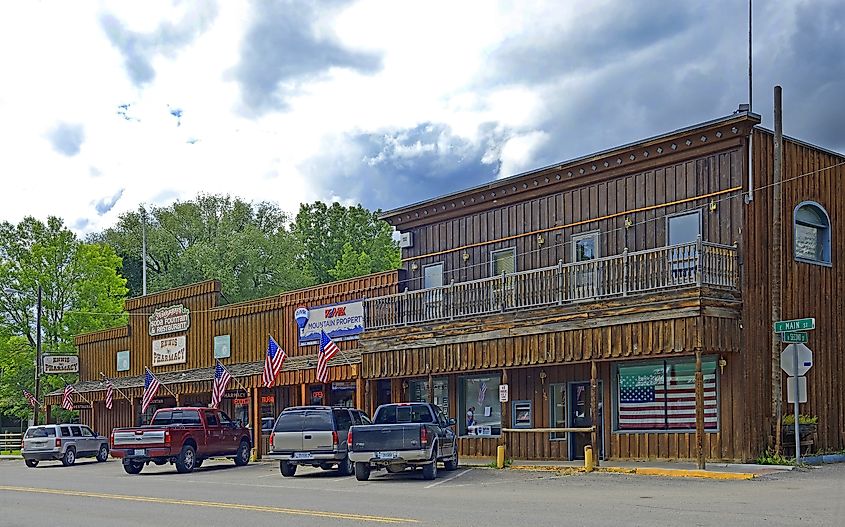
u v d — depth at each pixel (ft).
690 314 71.05
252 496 61.26
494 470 79.97
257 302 126.72
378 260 253.85
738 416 73.05
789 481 62.03
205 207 271.49
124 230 262.67
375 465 79.46
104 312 178.50
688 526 41.04
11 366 173.88
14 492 70.33
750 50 77.51
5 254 177.58
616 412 82.48
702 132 76.43
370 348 99.66
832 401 80.33
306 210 270.26
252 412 122.42
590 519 44.21
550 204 91.15
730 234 75.10
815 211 81.56
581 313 79.00
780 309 75.41
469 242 99.76
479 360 87.71
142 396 145.59
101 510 55.11
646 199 81.97
